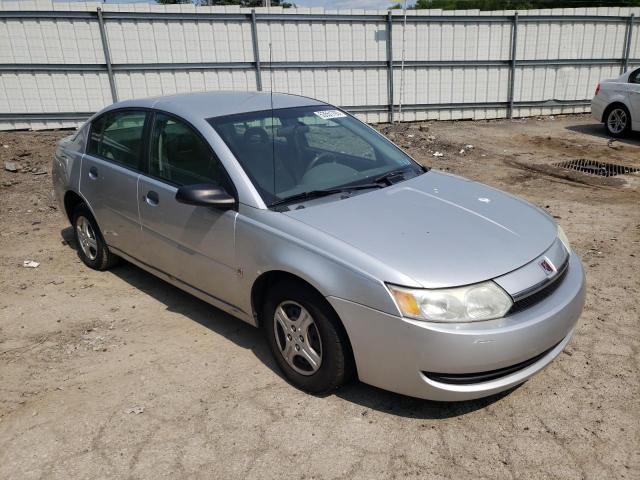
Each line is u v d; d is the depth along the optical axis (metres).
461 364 2.77
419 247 3.02
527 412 3.14
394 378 2.91
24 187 7.97
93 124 4.96
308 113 4.34
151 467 2.80
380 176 3.95
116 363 3.69
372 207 3.45
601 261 5.16
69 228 6.39
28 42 11.42
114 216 4.58
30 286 4.90
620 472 2.71
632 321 4.06
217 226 3.58
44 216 6.81
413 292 2.78
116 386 3.44
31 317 4.35
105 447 2.94
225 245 3.55
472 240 3.13
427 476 2.71
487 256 3.00
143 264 4.48
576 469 2.74
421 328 2.75
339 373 3.11
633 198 7.26
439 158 9.95
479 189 3.98
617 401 3.21
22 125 11.87
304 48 12.73
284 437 2.98
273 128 4.00
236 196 3.49
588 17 13.95
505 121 14.15
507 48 13.86
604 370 3.49
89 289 4.82
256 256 3.34
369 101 13.53
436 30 13.30
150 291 4.75
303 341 3.23
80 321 4.26
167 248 4.07
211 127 3.81
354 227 3.19
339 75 13.14
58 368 3.66
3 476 2.77
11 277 5.09
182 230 3.86
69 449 2.93
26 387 3.46
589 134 12.14
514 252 3.09
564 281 3.26
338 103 13.36
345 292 2.92
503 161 9.68
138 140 4.35
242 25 12.29
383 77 13.41
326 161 3.94
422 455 2.84
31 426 3.11
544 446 2.89
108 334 4.07
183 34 12.05
